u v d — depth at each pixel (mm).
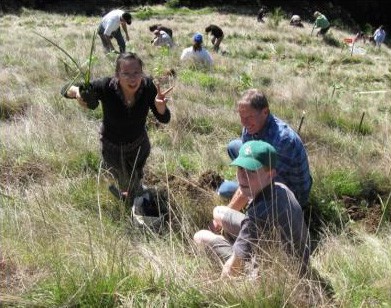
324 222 4898
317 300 3252
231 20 27500
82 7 31500
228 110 8172
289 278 3145
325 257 4051
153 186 5172
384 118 9680
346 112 9312
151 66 11953
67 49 13391
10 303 2986
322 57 18422
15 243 3566
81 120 6684
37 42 14969
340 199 5324
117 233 3840
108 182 4984
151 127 6969
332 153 6418
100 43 15250
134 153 4773
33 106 7281
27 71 9688
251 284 3150
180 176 5418
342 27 33656
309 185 4602
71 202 4621
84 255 3430
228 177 5531
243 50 17656
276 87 11195
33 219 3973
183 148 6430
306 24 29125
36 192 4586
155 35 16297
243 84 10094
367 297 3455
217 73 12484
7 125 6656
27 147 5668
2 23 22875
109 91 4379
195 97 8938
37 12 28422
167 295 3123
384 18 39188
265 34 21891
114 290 3125
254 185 3318
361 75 15781
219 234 4195
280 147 4285
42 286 3146
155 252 3623
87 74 4305
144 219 4270
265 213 3305
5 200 4336
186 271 3365
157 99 4453
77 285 3113
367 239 4324
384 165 5969
